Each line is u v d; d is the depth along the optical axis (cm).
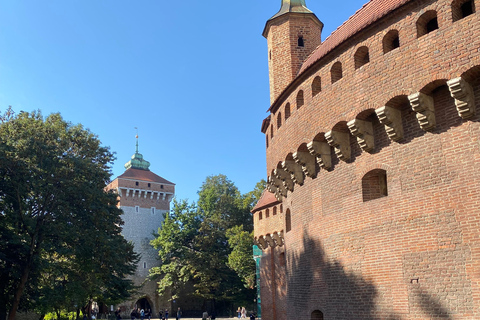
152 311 8500
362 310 1752
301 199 2342
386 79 1675
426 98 1562
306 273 2205
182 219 8494
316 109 2050
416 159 1619
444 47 1489
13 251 3481
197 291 7775
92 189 3741
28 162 3434
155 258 8950
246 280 7238
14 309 3391
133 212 8969
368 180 1858
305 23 2773
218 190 9625
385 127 1698
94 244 3759
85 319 5256
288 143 2336
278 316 4306
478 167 1427
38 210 3641
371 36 1772
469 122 1470
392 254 1652
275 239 4334
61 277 4084
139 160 9762
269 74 2916
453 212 1474
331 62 1980
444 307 1453
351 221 1875
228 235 7769
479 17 1403
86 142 4206
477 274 1380
